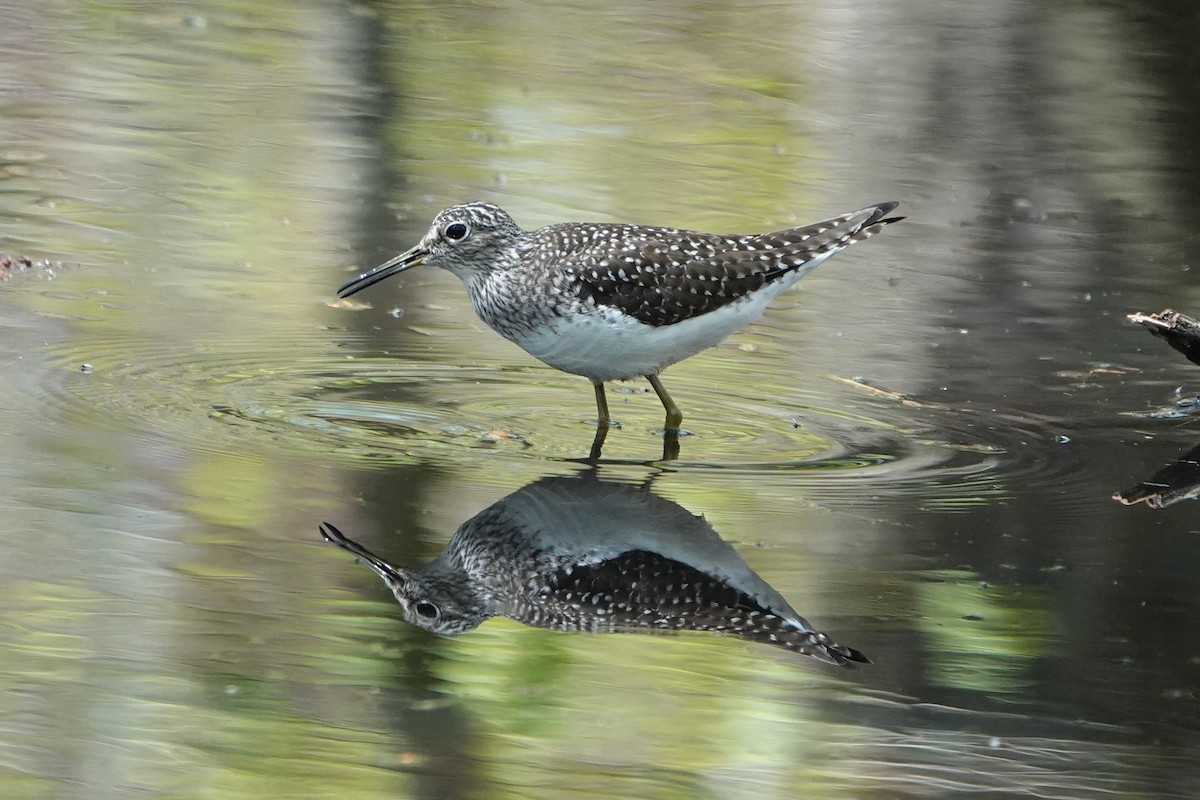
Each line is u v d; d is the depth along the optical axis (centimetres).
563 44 2567
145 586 930
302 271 1593
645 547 1012
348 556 980
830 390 1358
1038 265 1734
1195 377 1416
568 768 770
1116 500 1124
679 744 799
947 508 1101
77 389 1241
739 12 2781
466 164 1962
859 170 2034
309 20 2644
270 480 1091
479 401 1298
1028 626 927
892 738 813
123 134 2014
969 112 2314
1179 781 779
